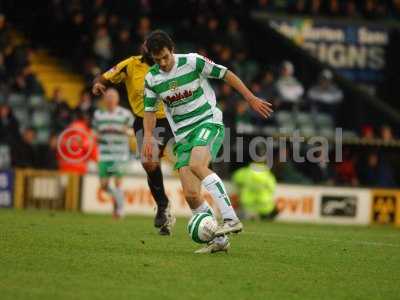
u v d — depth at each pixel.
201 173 20.36
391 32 61.28
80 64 51.25
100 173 37.44
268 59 57.09
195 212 20.97
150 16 54.59
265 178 43.84
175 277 17.36
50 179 43.19
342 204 45.59
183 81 20.52
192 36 53.00
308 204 45.00
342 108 55.69
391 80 61.22
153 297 15.25
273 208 44.28
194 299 15.25
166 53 20.17
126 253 20.50
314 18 60.00
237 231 20.47
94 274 17.36
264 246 23.52
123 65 25.42
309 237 28.03
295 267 19.52
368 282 17.98
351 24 60.69
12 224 27.25
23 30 53.78
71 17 51.72
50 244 21.66
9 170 43.03
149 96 21.02
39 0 53.38
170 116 21.03
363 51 60.88
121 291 15.68
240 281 17.25
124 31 49.66
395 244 26.84
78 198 42.91
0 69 48.69
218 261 19.72
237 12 56.81
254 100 20.67
